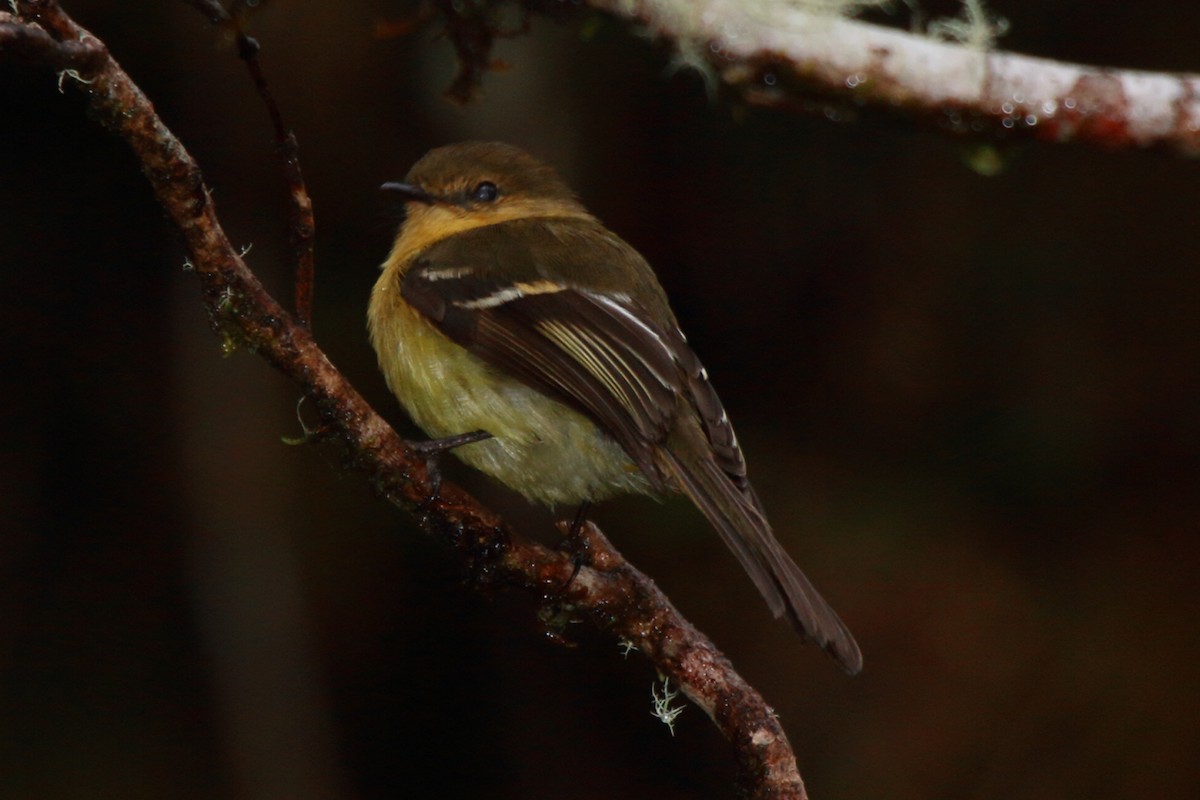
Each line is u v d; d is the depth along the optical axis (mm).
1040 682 11242
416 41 10805
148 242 11812
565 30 10992
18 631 11688
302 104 11047
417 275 7004
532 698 12289
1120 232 11516
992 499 11883
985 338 11906
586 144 11695
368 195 11531
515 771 12156
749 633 11500
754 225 12086
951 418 12016
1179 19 10703
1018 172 11539
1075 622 11383
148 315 11891
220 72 10812
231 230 11594
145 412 11906
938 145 11516
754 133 11711
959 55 5766
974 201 11672
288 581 11656
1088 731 11062
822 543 11781
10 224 11672
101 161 11602
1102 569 11562
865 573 11625
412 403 7094
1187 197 11359
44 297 11828
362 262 11875
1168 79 5805
